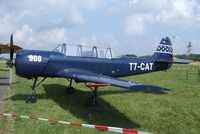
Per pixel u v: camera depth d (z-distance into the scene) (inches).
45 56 413.7
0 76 826.2
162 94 510.6
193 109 396.5
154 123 322.7
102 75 416.2
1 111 347.9
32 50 418.6
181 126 315.6
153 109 390.0
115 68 474.0
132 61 501.0
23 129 274.1
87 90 536.4
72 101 426.9
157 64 553.9
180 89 586.6
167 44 572.1
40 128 279.7
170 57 576.4
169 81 763.4
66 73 400.2
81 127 289.7
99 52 463.2
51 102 413.7
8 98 435.5
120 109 383.9
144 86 277.7
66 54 435.8
